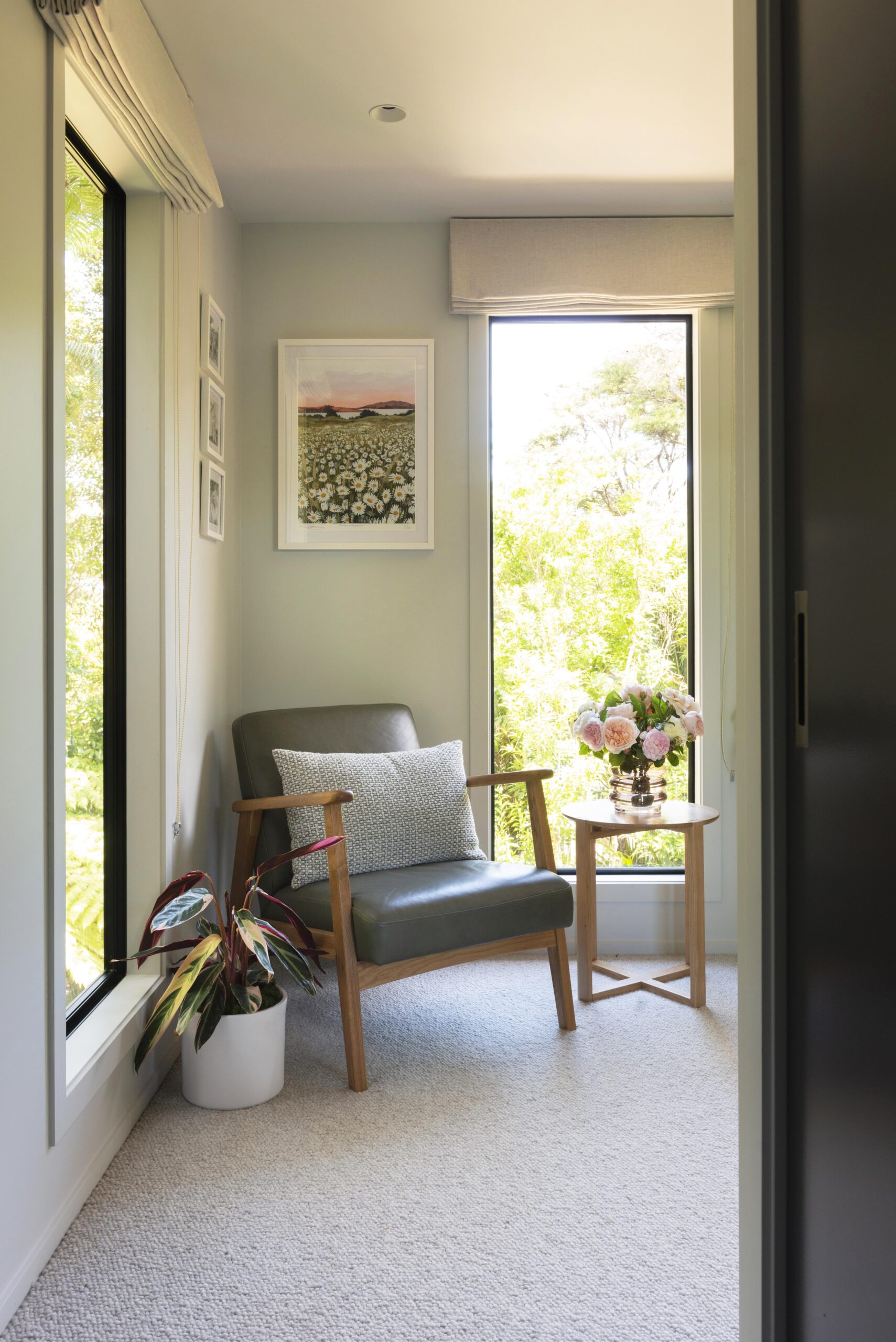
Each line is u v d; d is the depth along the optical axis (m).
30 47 1.50
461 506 3.21
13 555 1.45
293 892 2.46
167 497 2.27
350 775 2.64
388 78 2.31
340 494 3.18
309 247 3.18
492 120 2.52
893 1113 0.74
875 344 0.76
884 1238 0.76
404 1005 2.73
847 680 0.83
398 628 3.21
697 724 2.79
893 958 0.74
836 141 0.84
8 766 1.43
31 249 1.51
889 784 0.74
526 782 2.70
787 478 0.99
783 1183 1.00
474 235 3.10
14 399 1.45
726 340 3.19
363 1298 1.48
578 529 3.27
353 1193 1.77
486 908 2.33
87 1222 1.68
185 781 2.47
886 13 0.73
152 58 1.95
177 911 1.90
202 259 2.66
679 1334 1.39
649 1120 2.05
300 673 3.20
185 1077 2.16
